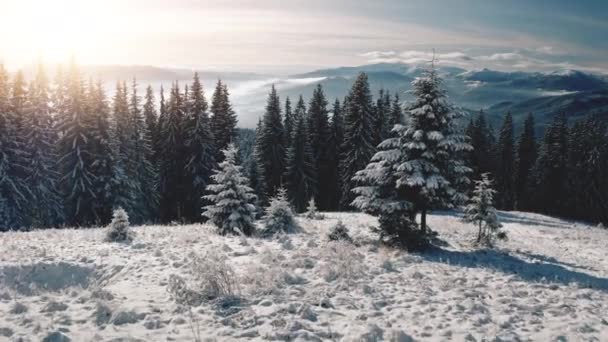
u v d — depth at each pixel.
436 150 16.73
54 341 6.40
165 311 7.91
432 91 16.61
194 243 15.12
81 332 6.86
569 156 51.22
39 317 7.39
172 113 40.66
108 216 34.41
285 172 45.12
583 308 9.09
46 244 14.61
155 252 13.02
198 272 9.27
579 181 50.09
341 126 47.34
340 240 15.39
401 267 12.60
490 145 57.72
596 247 23.89
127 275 10.80
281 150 46.19
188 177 39.59
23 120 34.19
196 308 8.11
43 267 11.50
